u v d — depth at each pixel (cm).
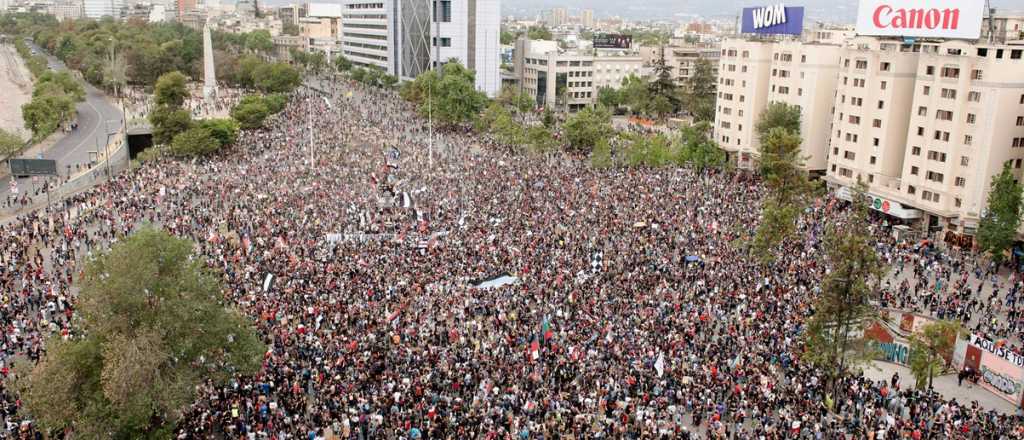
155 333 4478
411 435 4472
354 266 7400
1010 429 4944
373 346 5647
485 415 4659
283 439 4459
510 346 5753
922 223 10525
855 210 6856
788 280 7444
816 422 4784
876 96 11212
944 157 9988
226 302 5956
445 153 14462
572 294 6700
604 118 16700
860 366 5750
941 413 5059
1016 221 8438
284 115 19000
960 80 9619
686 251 8294
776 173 10369
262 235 8488
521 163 13425
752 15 14450
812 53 12862
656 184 11644
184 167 12612
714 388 5184
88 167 13788
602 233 8844
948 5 10100
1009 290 7988
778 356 5803
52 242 8506
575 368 5378
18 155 14962
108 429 4331
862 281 5481
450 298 6669
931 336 5762
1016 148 9588
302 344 5675
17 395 4859
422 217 9181
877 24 11094
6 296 6531
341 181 11400
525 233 8662
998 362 5925
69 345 4591
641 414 4766
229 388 5222
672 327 6159
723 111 15100
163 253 4822
